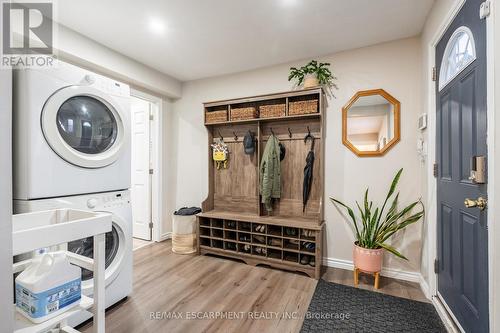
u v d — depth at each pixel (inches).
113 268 68.6
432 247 73.9
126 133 72.6
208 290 80.9
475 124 49.7
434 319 65.3
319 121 103.2
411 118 88.5
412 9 73.4
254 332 60.7
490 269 43.8
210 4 70.8
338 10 73.8
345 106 98.0
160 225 132.3
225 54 102.8
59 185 56.1
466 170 53.9
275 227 104.1
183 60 108.7
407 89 89.1
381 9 73.3
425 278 80.0
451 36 60.4
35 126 52.1
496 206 41.9
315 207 104.2
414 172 88.2
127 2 69.6
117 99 69.9
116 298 69.7
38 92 52.6
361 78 96.2
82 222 37.7
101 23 80.2
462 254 56.2
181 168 138.4
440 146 69.3
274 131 112.3
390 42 91.8
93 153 65.4
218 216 108.3
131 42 92.7
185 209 122.8
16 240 30.4
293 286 83.7
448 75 64.0
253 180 117.0
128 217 72.8
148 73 114.8
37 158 52.4
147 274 92.7
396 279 88.9
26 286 36.7
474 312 50.7
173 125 140.0
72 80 58.6
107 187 67.1
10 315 24.6
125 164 72.4
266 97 104.9
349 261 98.3
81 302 41.1
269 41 92.3
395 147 90.9
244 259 103.5
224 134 124.1
